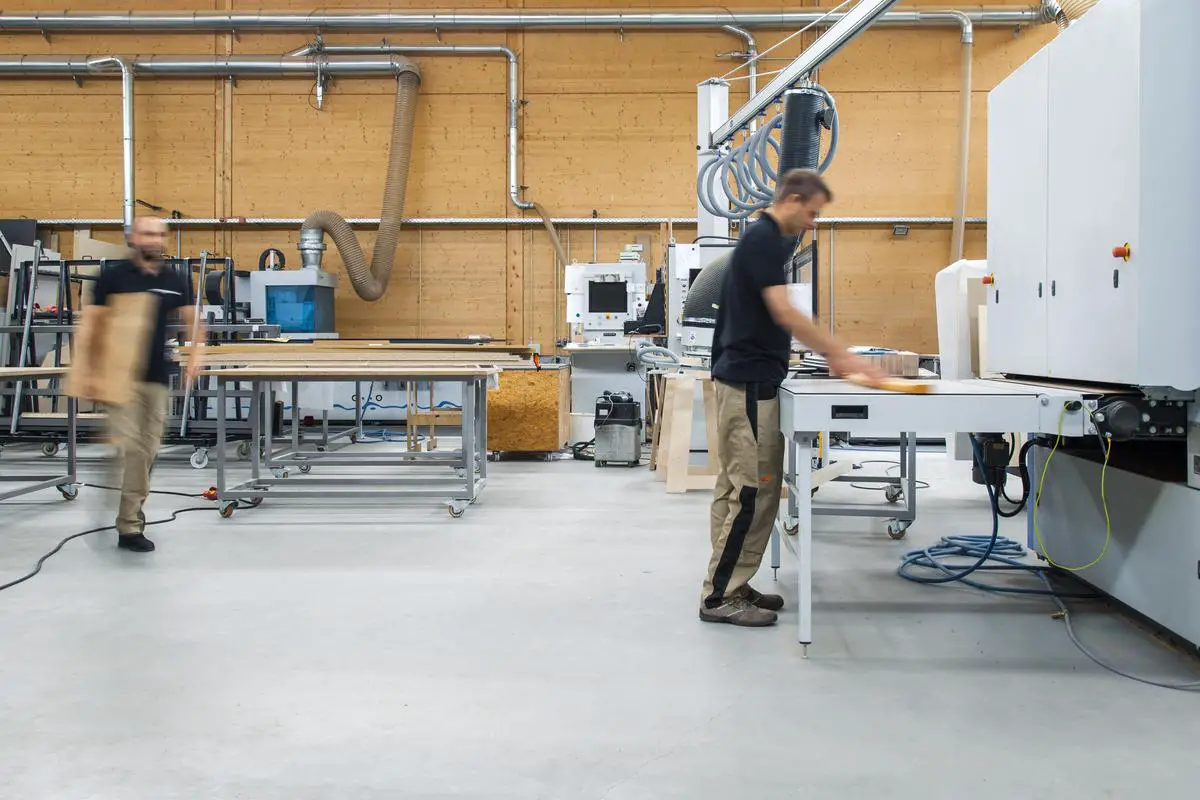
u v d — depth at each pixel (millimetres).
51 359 7383
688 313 4957
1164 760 1810
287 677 2270
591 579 3236
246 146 8812
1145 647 2492
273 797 1667
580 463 6508
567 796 1669
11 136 8820
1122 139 2268
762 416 2627
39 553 3625
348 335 8875
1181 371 2135
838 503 4746
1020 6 8406
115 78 8750
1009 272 3047
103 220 8766
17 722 1997
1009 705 2092
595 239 8828
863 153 8656
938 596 3014
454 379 4465
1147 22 2119
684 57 8727
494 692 2174
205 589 3096
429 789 1696
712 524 2793
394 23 8484
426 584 3166
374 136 8781
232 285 6965
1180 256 2121
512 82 8648
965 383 2713
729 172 5301
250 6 8852
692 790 1689
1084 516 2809
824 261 8688
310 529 4137
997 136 3168
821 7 8578
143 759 1821
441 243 8852
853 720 2008
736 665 2359
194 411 6918
